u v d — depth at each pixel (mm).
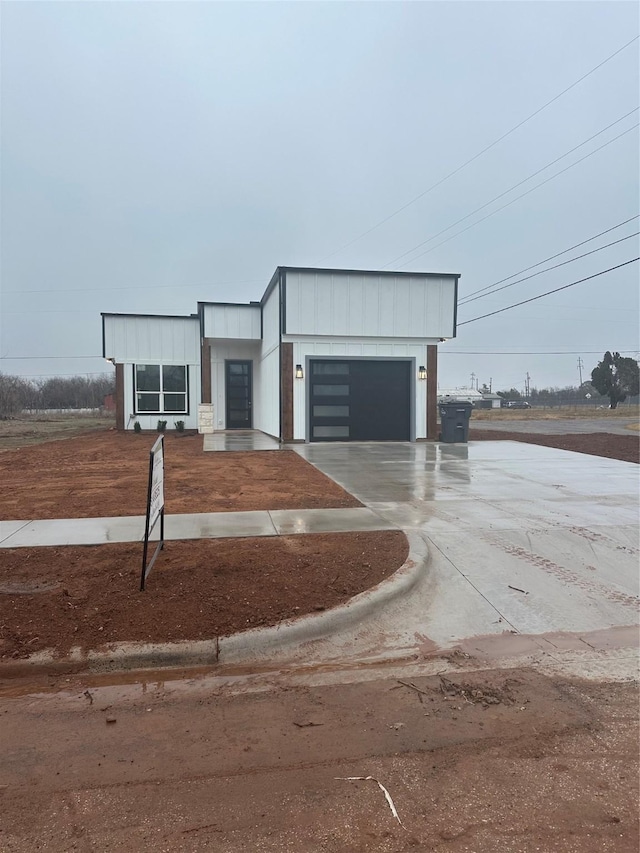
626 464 12078
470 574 5172
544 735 2875
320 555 5367
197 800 2375
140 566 4973
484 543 6000
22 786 2463
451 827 2227
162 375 24016
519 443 17109
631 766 2619
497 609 4496
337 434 17047
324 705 3174
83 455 14328
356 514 7121
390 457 13352
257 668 3613
